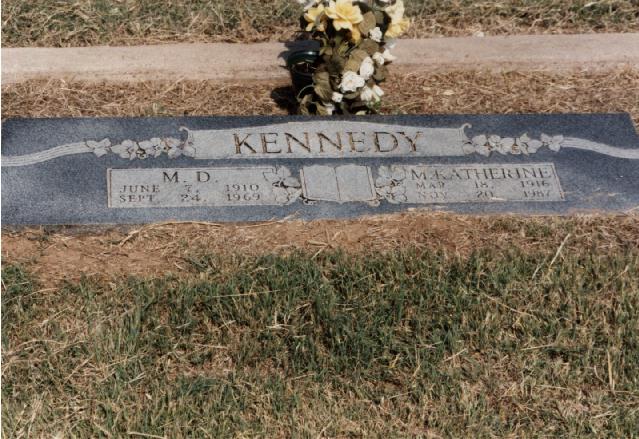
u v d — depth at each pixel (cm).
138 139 332
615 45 371
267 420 282
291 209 321
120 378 287
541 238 319
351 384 289
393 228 319
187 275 308
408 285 307
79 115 345
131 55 358
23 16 369
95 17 370
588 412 287
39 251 310
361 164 331
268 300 302
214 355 294
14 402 282
